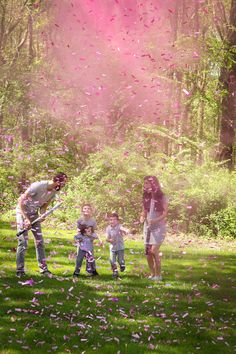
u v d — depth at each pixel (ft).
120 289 24.35
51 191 26.32
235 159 74.33
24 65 85.10
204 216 51.01
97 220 51.78
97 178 54.90
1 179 59.77
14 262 29.58
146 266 31.09
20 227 25.95
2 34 86.79
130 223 51.06
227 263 33.86
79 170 64.28
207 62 69.05
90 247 27.27
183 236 49.26
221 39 67.67
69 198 53.26
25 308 19.93
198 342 17.52
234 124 65.31
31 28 88.99
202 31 78.95
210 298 23.80
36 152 64.95
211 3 71.00
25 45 100.53
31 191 25.93
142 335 17.76
